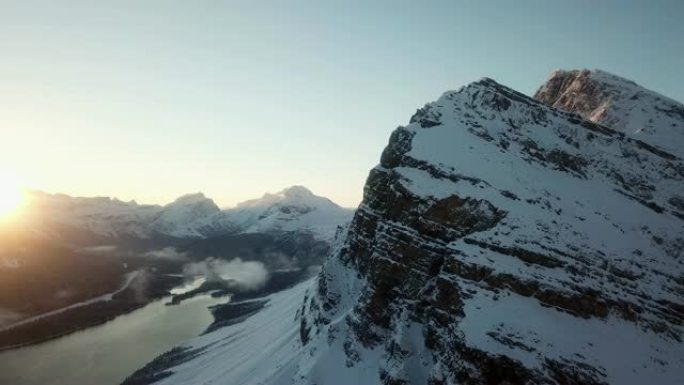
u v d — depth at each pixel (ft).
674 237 228.84
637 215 243.19
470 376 142.41
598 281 182.09
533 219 213.66
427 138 279.08
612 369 141.69
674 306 178.50
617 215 239.50
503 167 257.34
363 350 219.61
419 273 215.92
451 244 200.95
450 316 175.73
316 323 277.03
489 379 140.36
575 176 274.77
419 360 187.01
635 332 163.22
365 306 230.27
